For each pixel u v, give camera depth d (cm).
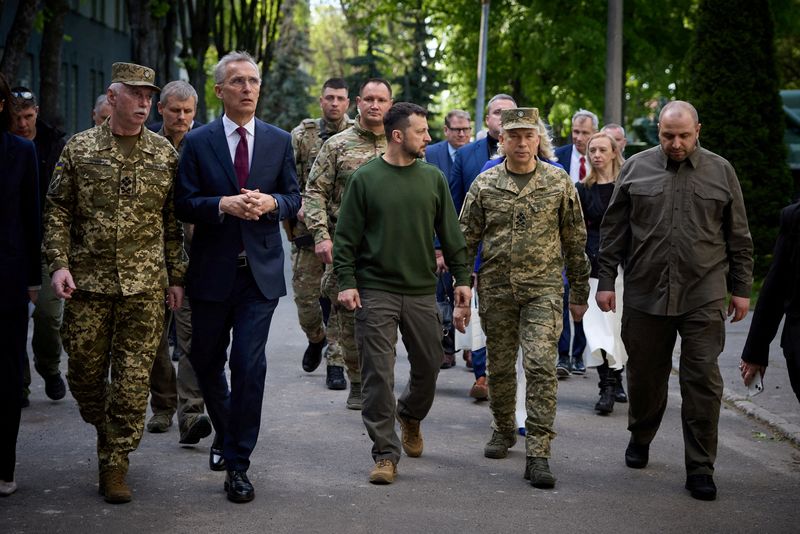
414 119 611
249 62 580
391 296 612
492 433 715
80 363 565
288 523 525
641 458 653
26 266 562
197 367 594
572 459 673
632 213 623
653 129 2267
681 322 609
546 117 3019
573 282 653
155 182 562
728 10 1720
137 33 2223
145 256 561
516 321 649
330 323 897
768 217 1736
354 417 780
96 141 555
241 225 572
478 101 2502
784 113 1742
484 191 647
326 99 898
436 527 524
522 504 568
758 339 560
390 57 3825
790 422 773
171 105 706
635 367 632
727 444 728
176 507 548
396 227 611
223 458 577
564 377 975
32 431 718
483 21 2500
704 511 562
